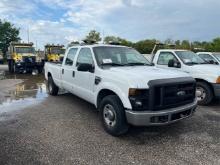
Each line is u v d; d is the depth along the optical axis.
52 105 7.25
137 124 4.22
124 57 5.89
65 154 3.99
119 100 4.59
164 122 4.30
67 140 4.55
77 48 6.59
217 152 4.10
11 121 5.66
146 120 4.19
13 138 4.62
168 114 4.28
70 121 5.70
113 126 4.67
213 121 5.74
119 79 4.56
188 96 4.77
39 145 4.32
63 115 6.19
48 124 5.46
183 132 5.02
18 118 5.91
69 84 6.79
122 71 4.82
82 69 5.45
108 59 5.55
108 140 4.58
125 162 3.76
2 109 6.78
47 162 3.72
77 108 6.89
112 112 4.68
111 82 4.77
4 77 15.82
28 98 8.30
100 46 5.94
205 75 7.05
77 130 5.09
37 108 6.89
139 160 3.82
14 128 5.18
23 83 12.48
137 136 4.79
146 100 4.26
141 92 4.25
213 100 7.96
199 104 7.29
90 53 5.79
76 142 4.47
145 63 5.95
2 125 5.38
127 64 5.68
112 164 3.69
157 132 5.01
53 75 8.20
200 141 4.56
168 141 4.56
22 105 7.26
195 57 8.39
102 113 4.98
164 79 4.41
